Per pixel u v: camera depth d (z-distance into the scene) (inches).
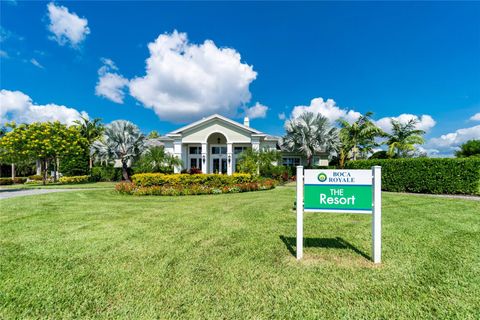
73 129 978.7
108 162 997.2
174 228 217.8
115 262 142.0
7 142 776.3
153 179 526.9
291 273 126.0
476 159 426.0
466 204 330.0
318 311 94.5
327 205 145.3
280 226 224.2
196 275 125.0
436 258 142.6
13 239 186.5
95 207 332.2
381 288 110.3
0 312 96.1
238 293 107.4
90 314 94.9
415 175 482.6
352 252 155.3
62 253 156.6
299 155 1068.5
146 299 104.0
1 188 679.1
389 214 267.9
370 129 794.2
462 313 92.3
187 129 895.7
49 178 1122.0
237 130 885.2
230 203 365.7
